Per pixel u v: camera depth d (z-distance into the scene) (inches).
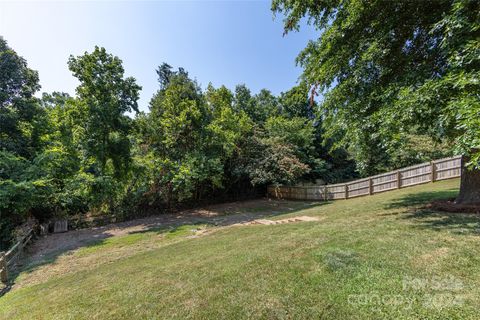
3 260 207.5
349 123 199.0
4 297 172.1
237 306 99.0
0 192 332.2
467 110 104.6
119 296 128.5
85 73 454.6
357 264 114.5
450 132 150.9
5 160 373.1
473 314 71.9
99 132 467.8
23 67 454.6
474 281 88.2
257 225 292.8
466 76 116.6
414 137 458.3
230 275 128.5
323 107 230.8
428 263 104.9
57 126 471.2
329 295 94.8
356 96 200.8
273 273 121.5
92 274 186.2
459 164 361.1
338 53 200.7
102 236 352.8
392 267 106.2
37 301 147.3
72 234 381.1
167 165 499.5
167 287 129.1
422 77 159.6
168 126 529.0
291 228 221.0
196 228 354.3
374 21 178.9
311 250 142.5
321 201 548.4
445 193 269.4
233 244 198.4
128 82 502.3
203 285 123.1
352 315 81.3
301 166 562.9
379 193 441.4
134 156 526.0
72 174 469.4
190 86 615.2
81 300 132.5
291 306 92.5
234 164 606.5
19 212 369.1
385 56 186.7
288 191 657.0
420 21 173.3
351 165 833.5
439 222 159.0
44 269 227.9
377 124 171.6
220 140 553.6
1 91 415.2
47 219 434.3
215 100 646.5
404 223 167.9
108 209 484.7
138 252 252.5
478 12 121.5
